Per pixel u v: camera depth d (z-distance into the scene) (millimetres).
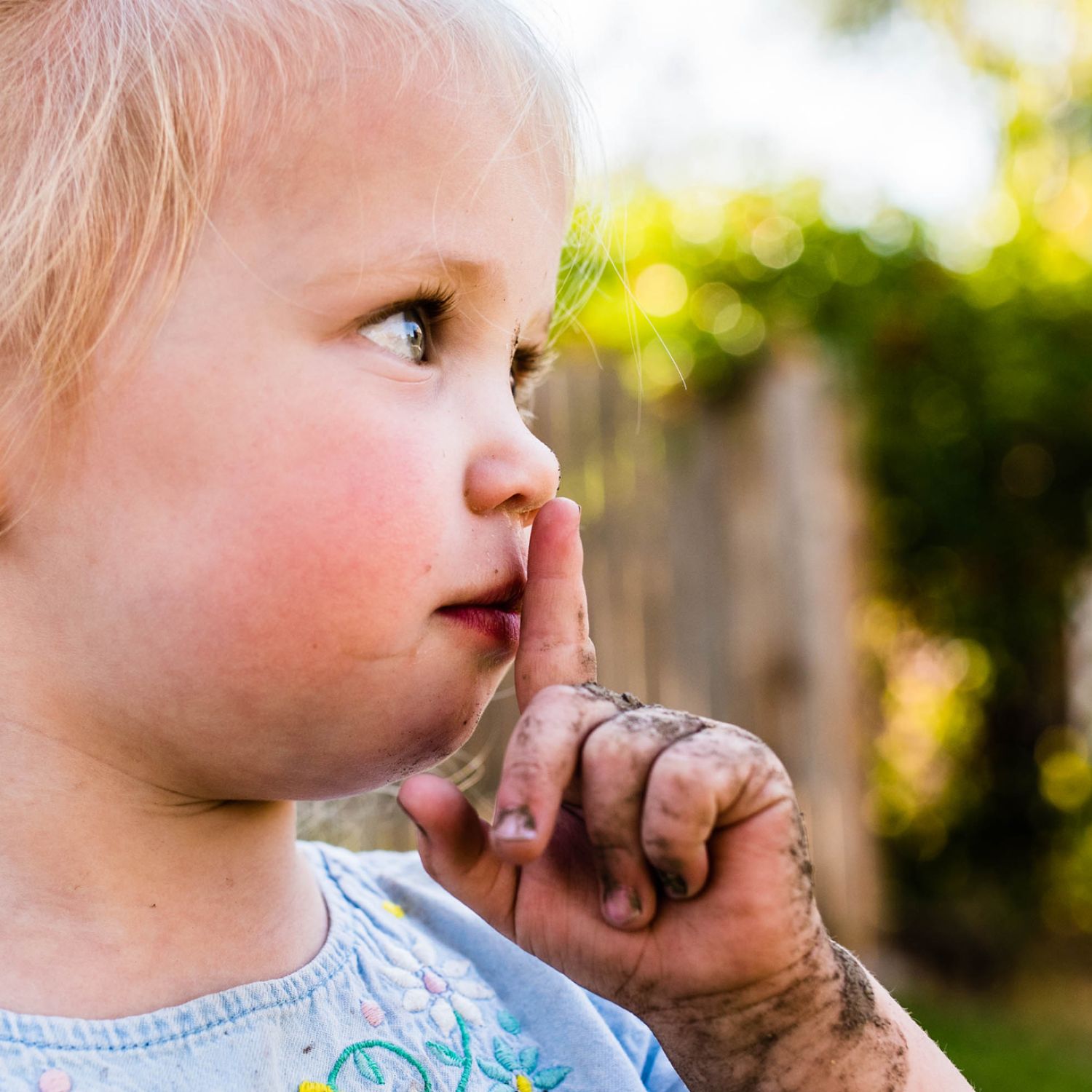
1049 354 5148
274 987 908
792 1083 838
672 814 755
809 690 3736
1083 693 5434
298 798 895
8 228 850
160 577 813
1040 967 4781
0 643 852
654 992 829
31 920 837
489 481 871
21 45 888
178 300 826
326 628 812
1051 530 5199
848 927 3793
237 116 846
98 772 859
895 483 5008
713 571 3664
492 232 914
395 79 891
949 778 5285
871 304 4824
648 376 3639
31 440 835
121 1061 817
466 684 873
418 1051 971
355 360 848
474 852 847
